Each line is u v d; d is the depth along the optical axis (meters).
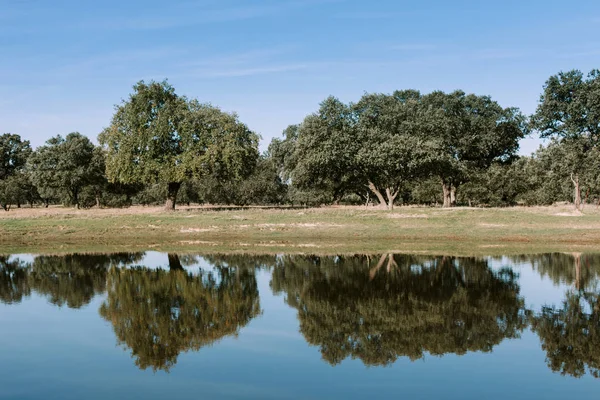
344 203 85.62
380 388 9.48
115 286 18.73
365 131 49.00
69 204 73.94
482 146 55.81
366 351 11.66
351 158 47.25
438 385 9.62
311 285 18.66
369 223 34.03
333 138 47.78
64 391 9.30
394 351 11.74
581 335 12.77
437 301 16.22
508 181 66.88
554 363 10.86
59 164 61.88
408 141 46.22
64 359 11.05
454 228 31.88
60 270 21.88
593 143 43.22
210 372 10.31
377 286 18.38
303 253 25.84
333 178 55.75
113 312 15.11
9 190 69.69
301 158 52.00
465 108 56.97
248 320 14.34
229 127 45.91
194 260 24.12
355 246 27.89
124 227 33.88
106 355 11.38
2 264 23.38
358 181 55.81
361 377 10.05
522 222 33.25
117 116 45.81
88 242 30.14
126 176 44.09
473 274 20.16
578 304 15.65
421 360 11.08
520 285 18.27
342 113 50.69
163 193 75.38
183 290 18.08
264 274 20.77
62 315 14.77
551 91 43.44
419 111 55.84
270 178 78.12
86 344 12.15
